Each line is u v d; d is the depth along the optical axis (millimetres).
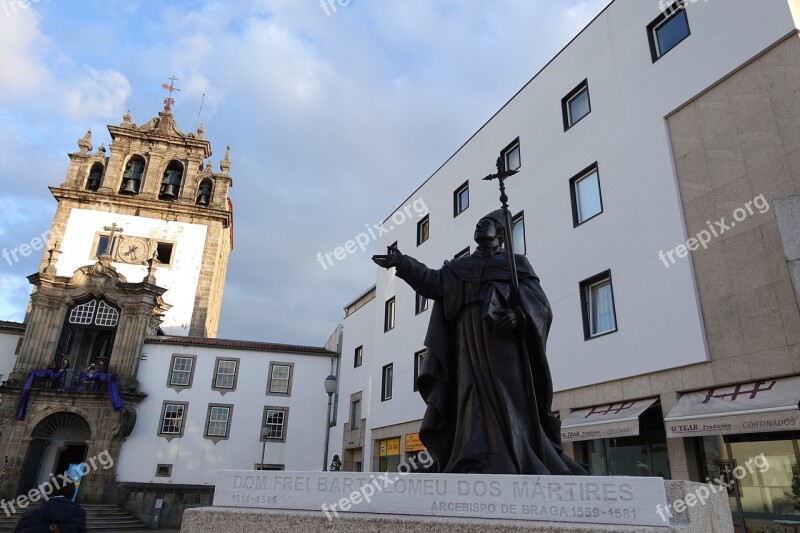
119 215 40969
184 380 33375
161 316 38594
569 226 17297
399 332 27422
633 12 16234
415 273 4246
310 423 34156
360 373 31594
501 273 4195
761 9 12664
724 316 12320
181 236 41406
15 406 30984
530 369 3896
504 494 3174
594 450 15180
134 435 31641
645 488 2900
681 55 14477
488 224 4500
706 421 11484
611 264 15430
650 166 14781
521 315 3926
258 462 32625
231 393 33656
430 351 4262
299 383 34875
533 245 18734
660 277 13875
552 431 4039
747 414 10781
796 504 10680
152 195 42156
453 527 3012
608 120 16500
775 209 8703
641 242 14609
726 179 12875
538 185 19156
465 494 3256
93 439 30750
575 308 16375
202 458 32000
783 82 12062
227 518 3537
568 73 18609
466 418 3898
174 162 44250
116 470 30578
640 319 14180
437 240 25859
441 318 4355
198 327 39438
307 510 3539
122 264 39750
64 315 33781
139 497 28484
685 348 12875
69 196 40500
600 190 16328
